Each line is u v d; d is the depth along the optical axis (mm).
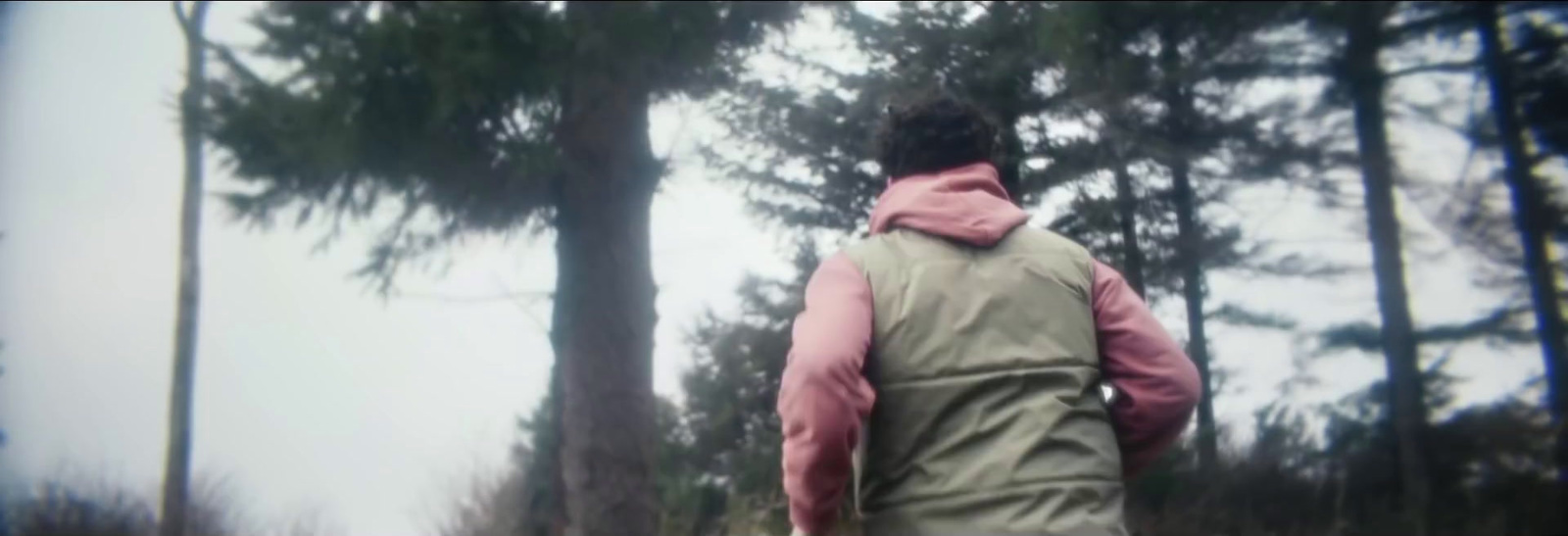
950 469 2094
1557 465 13852
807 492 2078
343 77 9617
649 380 11297
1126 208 14148
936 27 13750
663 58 10281
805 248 15055
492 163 10273
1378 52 13422
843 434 2025
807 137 13922
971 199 2285
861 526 2201
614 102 10711
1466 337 14883
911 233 2271
